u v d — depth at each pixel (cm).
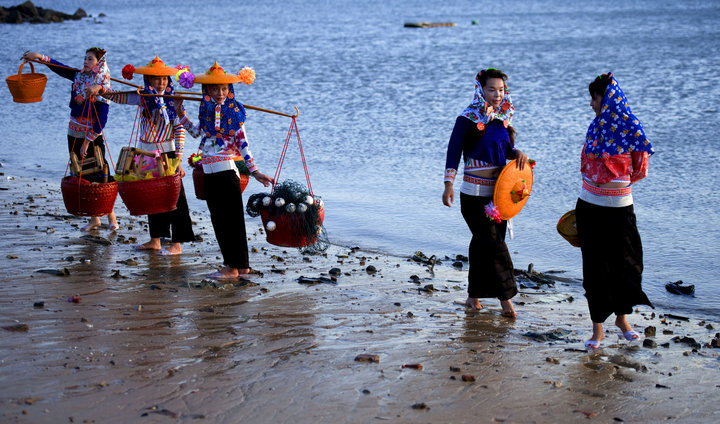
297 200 696
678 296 742
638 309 703
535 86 2434
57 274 691
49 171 1328
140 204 738
